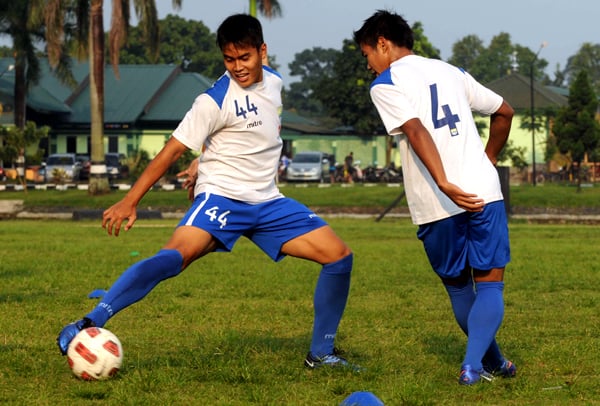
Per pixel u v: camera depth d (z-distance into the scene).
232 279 15.17
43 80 80.38
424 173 7.31
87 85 80.81
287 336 9.72
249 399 6.59
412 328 10.30
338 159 84.62
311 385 7.16
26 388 6.98
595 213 42.19
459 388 6.99
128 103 78.38
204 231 7.47
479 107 7.66
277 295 13.20
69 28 51.41
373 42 7.69
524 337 9.59
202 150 7.76
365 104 81.88
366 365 7.88
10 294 13.24
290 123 89.12
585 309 11.79
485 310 7.16
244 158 7.60
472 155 7.27
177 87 81.19
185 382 7.10
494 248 7.23
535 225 34.47
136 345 8.98
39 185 57.56
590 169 70.12
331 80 83.81
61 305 12.16
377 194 46.75
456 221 7.26
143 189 7.30
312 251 7.68
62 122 77.75
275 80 7.75
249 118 7.52
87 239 25.11
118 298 7.12
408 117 7.13
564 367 7.73
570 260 18.61
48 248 21.77
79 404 6.50
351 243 24.09
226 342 9.00
